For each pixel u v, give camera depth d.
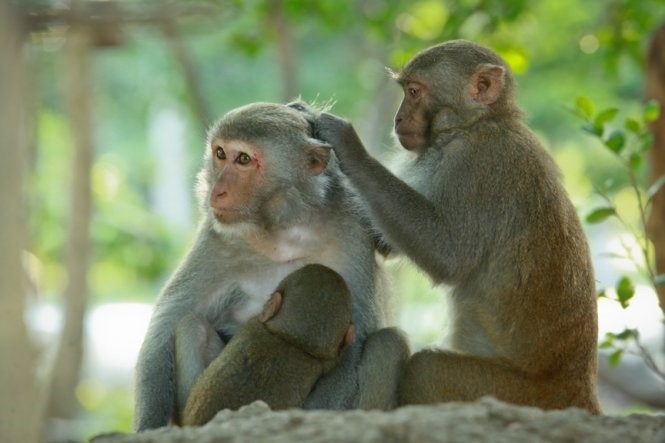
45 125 37.34
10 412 8.80
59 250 36.41
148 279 40.94
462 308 12.74
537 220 12.48
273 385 11.35
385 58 29.95
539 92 35.41
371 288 12.66
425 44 23.52
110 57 40.34
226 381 11.30
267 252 12.48
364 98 36.06
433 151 13.00
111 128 43.44
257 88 40.44
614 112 14.85
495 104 12.99
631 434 9.07
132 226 40.16
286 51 27.80
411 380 12.01
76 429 24.14
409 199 12.42
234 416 9.80
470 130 12.90
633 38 23.53
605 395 25.41
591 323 12.82
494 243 12.48
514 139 12.80
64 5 9.77
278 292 11.84
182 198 45.56
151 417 12.00
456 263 12.46
